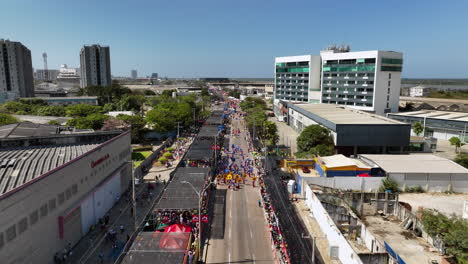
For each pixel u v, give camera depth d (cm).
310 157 7881
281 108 16438
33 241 3259
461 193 6225
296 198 5825
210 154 7356
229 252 3972
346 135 8331
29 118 12875
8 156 4284
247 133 12800
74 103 18912
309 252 4012
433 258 3891
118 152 5853
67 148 4944
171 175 6694
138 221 4719
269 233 4488
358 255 3397
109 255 3825
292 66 16688
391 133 8394
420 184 6234
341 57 13725
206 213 5003
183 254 3130
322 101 14862
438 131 11406
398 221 4981
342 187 6125
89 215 4488
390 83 12900
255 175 7156
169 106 13562
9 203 2908
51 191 3600
